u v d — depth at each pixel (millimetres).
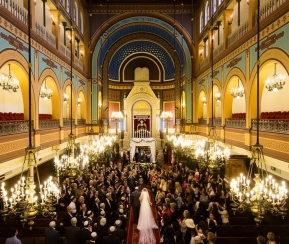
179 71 27109
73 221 7984
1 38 9727
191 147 17906
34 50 12938
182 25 25188
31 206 7582
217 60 18797
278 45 10336
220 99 18438
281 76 10547
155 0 24812
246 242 8305
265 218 10055
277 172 12094
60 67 17344
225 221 9555
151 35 28219
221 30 18953
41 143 13688
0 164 9609
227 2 16688
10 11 10961
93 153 16500
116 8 24891
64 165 13039
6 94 12867
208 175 14578
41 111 16625
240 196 8375
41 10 15250
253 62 12781
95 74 25406
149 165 20875
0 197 10406
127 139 31297
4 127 9922
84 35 24641
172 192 12969
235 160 13875
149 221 11305
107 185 13148
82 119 24359
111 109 30719
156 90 31781
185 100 25828
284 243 8148
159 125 31234
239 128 14625
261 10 12195
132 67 31781
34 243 8555
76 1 21531
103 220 8312
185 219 8516
